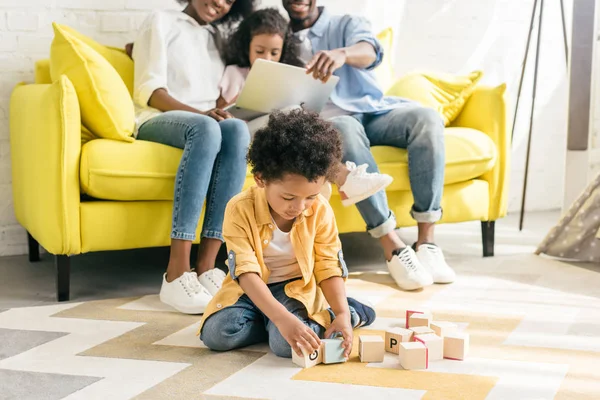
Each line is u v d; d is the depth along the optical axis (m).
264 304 1.51
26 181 2.28
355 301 1.75
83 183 2.03
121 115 2.12
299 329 1.48
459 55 3.47
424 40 3.40
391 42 3.06
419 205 2.37
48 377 1.46
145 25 2.51
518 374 1.46
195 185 2.04
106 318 1.90
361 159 2.26
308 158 1.42
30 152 2.18
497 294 2.12
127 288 2.26
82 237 2.05
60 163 2.00
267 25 2.58
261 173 1.47
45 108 2.03
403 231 3.23
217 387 1.40
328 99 2.62
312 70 2.35
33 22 2.69
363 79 2.60
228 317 1.60
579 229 2.56
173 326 1.83
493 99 2.64
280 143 1.43
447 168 2.46
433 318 1.87
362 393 1.36
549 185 3.73
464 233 3.13
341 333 1.56
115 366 1.53
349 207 2.38
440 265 2.26
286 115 1.49
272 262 1.65
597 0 2.96
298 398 1.34
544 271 2.41
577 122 2.89
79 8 2.75
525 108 3.63
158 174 2.09
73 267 2.55
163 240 2.17
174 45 2.51
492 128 2.64
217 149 2.08
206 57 2.58
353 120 2.33
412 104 2.65
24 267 2.54
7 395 1.37
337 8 3.19
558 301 2.04
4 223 2.74
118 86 2.15
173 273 2.03
